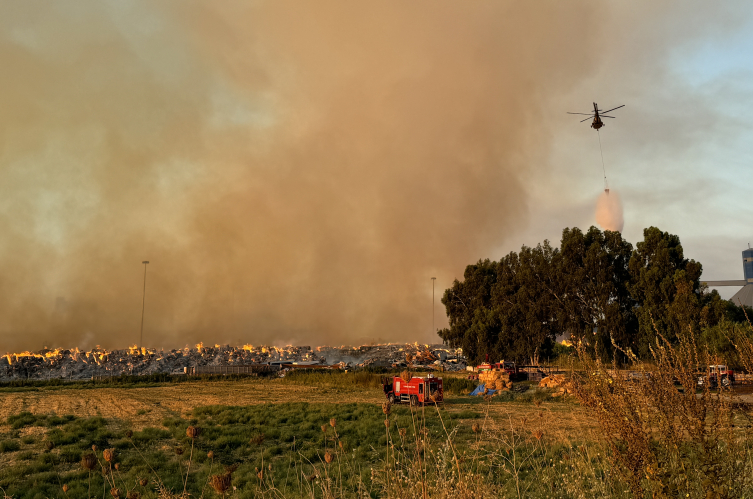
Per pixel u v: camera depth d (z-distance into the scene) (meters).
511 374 47.22
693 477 4.20
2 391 44.84
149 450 15.56
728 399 4.38
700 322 40.22
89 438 17.45
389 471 5.12
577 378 5.06
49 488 11.02
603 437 5.11
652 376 4.56
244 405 29.22
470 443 11.50
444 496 4.52
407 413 23.28
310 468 11.88
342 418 22.02
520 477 7.35
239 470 12.44
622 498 4.90
